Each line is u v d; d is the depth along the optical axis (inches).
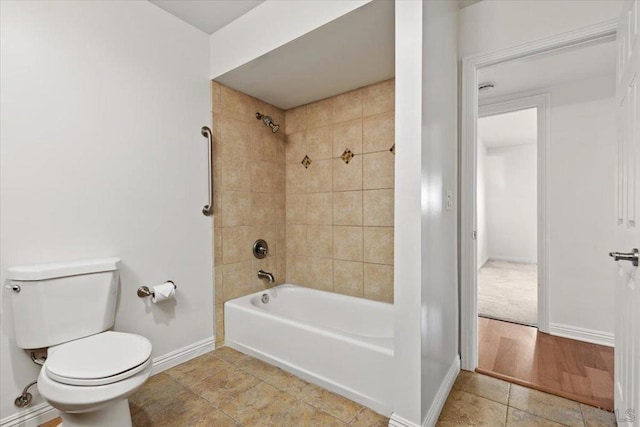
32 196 57.6
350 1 59.9
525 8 69.5
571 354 85.0
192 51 84.0
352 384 64.9
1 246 54.3
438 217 60.7
